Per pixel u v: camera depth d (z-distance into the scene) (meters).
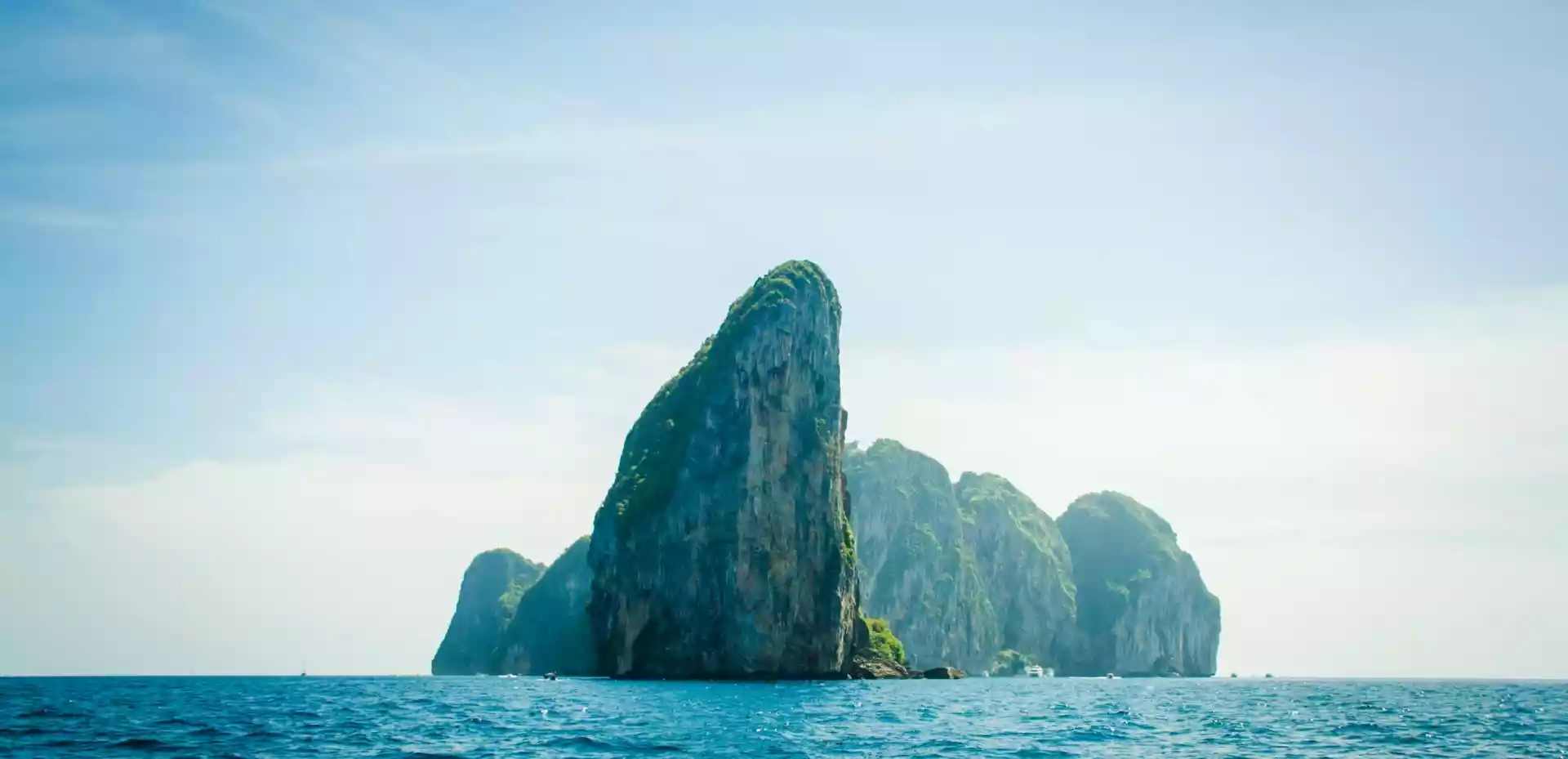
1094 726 86.69
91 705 117.88
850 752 65.06
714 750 65.94
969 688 179.62
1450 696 159.12
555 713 97.31
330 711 104.56
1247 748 69.81
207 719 93.31
